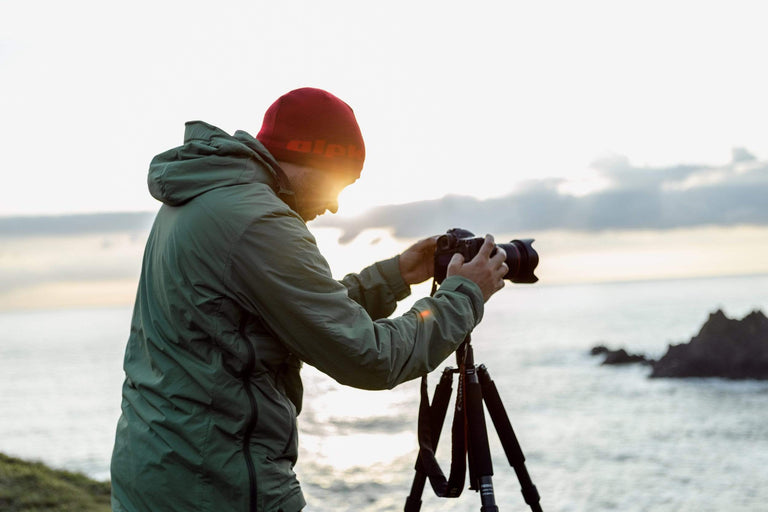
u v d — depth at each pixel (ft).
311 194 6.58
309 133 6.35
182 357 5.87
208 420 5.76
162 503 5.77
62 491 40.81
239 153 6.05
